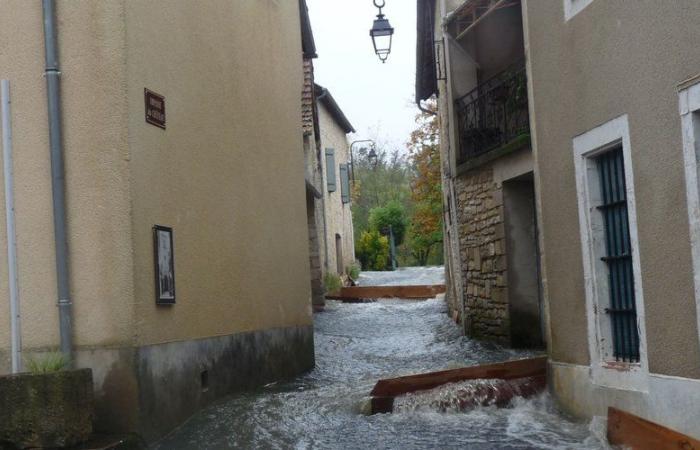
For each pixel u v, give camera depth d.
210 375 7.48
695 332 5.14
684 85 5.14
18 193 6.33
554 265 7.09
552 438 6.07
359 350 12.09
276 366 9.29
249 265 8.66
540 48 7.15
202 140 7.61
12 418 5.48
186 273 7.09
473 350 11.10
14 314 6.25
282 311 9.64
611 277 6.39
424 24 14.41
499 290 11.19
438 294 20.11
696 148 5.08
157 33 6.78
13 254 6.29
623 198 6.18
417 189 31.06
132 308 6.11
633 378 5.88
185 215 7.14
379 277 29.22
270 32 9.80
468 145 12.05
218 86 8.09
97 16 6.23
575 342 6.75
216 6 8.14
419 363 10.48
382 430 6.57
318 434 6.51
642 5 5.58
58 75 6.23
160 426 6.36
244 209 8.61
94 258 6.14
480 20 11.24
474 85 12.05
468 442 6.09
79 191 6.19
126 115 6.20
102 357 6.09
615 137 5.98
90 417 5.69
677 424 5.33
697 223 5.06
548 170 7.10
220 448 6.11
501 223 10.97
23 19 6.37
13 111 6.36
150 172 6.51
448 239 14.96
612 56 5.98
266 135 9.45
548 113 7.05
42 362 5.77
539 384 7.38
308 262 10.78
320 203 20.89
